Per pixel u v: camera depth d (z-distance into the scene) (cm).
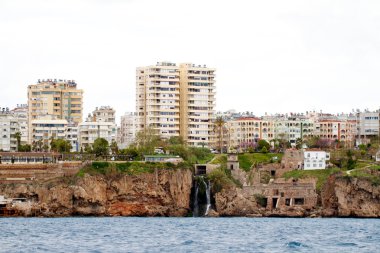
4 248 19062
